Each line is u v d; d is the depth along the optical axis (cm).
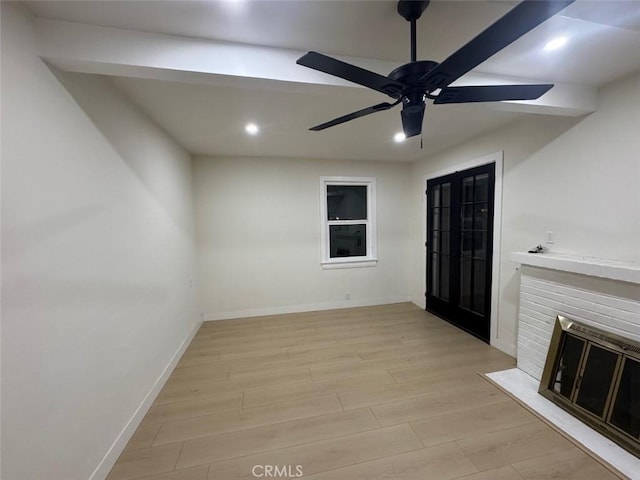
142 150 223
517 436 181
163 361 250
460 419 198
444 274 395
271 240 419
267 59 149
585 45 150
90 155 156
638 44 150
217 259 403
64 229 135
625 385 174
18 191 111
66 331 134
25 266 113
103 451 158
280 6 119
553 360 217
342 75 114
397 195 464
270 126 270
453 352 297
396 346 314
